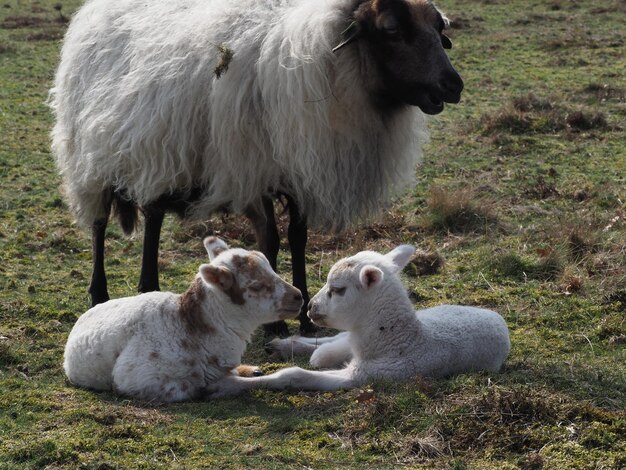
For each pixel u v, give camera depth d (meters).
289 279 8.97
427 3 7.20
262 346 7.43
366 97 7.34
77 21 8.73
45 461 5.03
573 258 9.12
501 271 8.90
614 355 6.90
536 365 6.48
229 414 5.79
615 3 26.77
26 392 6.06
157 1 8.23
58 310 7.99
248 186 7.53
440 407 5.51
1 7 30.88
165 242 10.25
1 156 13.79
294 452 5.20
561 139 13.99
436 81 7.12
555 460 5.00
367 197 7.69
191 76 7.48
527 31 23.61
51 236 10.32
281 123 7.25
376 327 6.23
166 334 6.07
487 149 13.60
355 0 7.24
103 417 5.56
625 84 17.41
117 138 7.71
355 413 5.59
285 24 7.30
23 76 20.11
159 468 5.00
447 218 10.37
